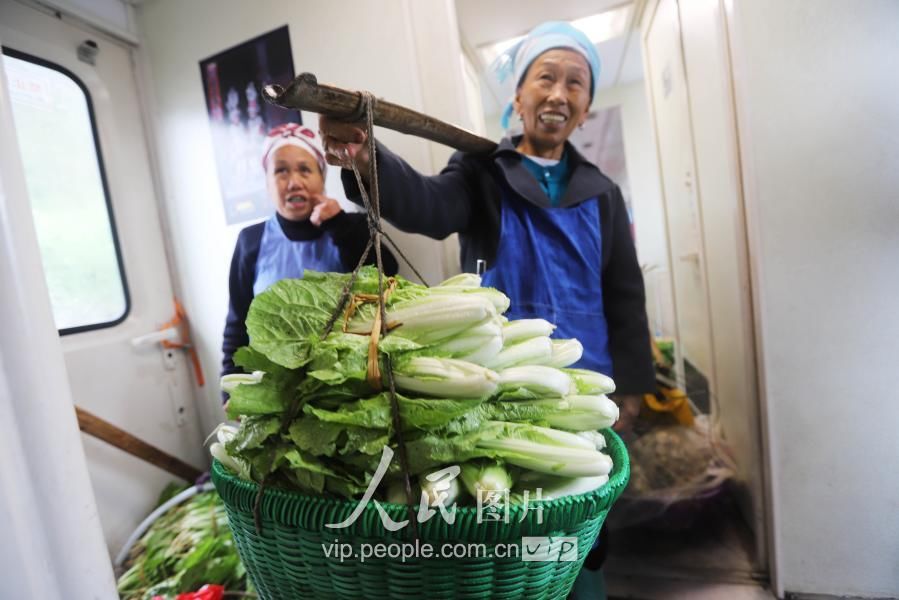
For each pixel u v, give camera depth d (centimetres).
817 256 92
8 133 33
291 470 44
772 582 106
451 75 104
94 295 115
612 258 111
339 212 113
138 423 121
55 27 108
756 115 92
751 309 101
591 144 232
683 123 136
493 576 42
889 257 90
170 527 109
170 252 133
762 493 107
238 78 118
